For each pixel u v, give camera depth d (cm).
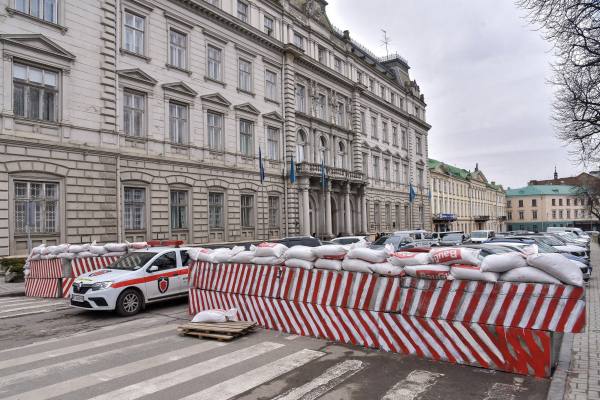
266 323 877
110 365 650
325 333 789
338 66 3788
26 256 1605
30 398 525
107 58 1888
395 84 4838
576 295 561
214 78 2458
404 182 4972
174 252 1197
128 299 1042
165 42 2167
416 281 691
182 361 666
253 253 907
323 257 808
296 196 3000
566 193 10312
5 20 1574
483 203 8756
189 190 2259
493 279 615
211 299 984
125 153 1939
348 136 3841
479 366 623
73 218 1747
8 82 1577
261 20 2825
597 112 1513
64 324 955
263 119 2794
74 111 1772
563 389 525
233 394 532
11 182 1580
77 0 1800
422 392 534
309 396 524
